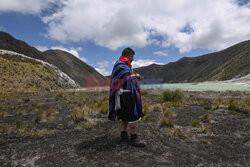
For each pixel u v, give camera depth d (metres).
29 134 3.38
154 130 3.50
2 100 12.54
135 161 2.04
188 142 2.85
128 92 2.48
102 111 6.08
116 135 3.16
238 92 14.90
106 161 2.04
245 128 3.63
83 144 2.68
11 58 36.53
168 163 2.01
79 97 14.28
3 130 3.61
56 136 3.23
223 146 2.68
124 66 2.50
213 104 7.10
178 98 8.66
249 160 2.16
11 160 2.15
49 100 11.98
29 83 27.72
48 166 1.95
